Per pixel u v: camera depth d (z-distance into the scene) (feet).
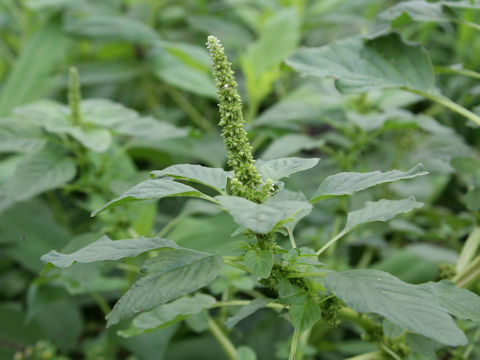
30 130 3.60
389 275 2.34
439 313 2.26
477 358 3.22
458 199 5.24
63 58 6.81
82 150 3.65
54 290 3.82
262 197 2.39
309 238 4.13
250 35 6.57
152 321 2.74
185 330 4.19
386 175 2.40
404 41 3.03
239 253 2.48
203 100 6.59
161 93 6.77
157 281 2.37
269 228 2.18
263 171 2.48
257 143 4.83
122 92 6.82
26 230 4.28
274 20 4.93
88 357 4.33
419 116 3.87
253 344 4.13
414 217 4.64
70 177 3.42
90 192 3.75
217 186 2.41
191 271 2.38
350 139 4.34
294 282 2.50
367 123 3.63
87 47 6.95
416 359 2.87
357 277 2.35
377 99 4.36
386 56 3.02
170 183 2.40
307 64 3.00
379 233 4.07
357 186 2.40
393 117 3.80
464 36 5.96
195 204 3.84
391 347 2.86
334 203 4.41
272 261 2.39
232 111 2.40
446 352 3.15
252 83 4.91
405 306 2.27
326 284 2.35
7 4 6.54
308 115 4.11
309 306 2.44
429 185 4.53
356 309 2.28
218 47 2.39
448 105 2.96
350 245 4.62
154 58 5.98
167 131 3.57
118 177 3.80
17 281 5.12
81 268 3.26
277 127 4.29
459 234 4.25
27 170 3.39
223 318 3.43
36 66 5.65
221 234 3.76
